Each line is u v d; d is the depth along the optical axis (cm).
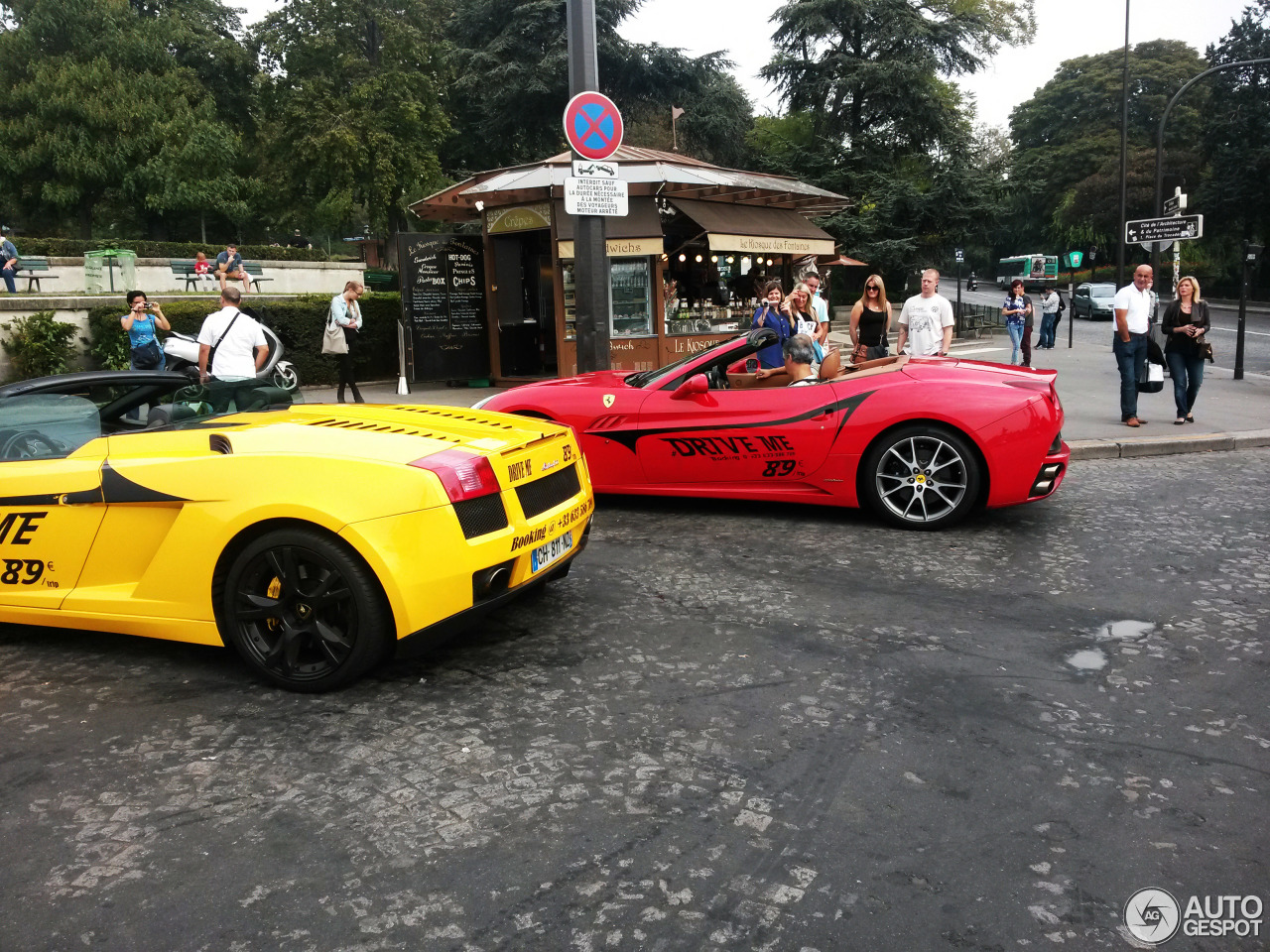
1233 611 450
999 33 4341
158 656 414
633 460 669
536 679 378
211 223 4794
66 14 3975
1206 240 5012
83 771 310
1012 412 586
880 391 612
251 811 282
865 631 429
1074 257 2980
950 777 295
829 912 229
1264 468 822
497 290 1568
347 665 359
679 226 1530
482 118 4234
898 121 3919
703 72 4153
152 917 233
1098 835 262
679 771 302
